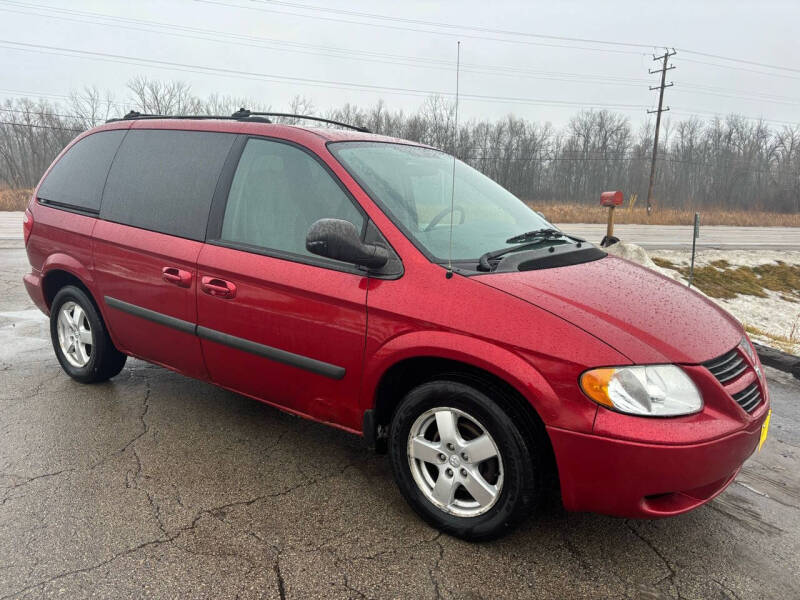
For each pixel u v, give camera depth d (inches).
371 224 106.8
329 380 110.0
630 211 1533.0
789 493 123.1
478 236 115.1
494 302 93.8
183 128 140.2
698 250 858.1
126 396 157.3
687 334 94.6
